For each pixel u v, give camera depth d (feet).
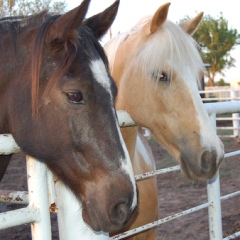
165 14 8.39
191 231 15.31
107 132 5.85
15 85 6.41
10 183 21.74
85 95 5.83
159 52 8.17
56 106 5.90
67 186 6.01
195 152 7.80
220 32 102.73
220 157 7.77
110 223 5.66
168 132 8.30
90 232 5.96
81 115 5.84
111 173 5.76
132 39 9.12
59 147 5.95
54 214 17.54
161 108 8.34
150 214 9.31
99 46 6.44
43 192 5.55
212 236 9.59
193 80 8.22
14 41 6.68
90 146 5.82
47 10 7.13
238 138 34.14
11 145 5.78
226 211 17.48
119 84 9.16
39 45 6.05
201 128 7.89
